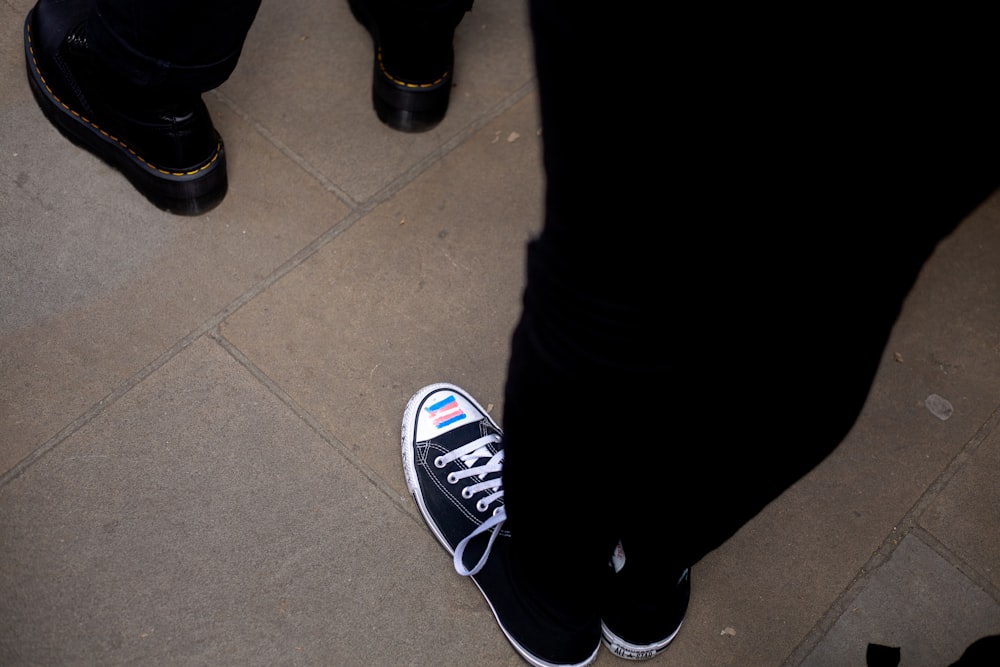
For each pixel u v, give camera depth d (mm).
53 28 1685
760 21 572
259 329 1693
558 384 867
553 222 753
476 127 2037
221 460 1548
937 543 1613
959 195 736
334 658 1399
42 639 1354
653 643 1427
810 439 968
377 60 1938
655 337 773
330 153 1936
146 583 1421
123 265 1726
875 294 796
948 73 627
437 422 1592
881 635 1514
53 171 1803
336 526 1513
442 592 1475
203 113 1700
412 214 1883
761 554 1575
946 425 1750
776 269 737
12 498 1465
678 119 625
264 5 2119
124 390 1591
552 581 1249
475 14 2225
